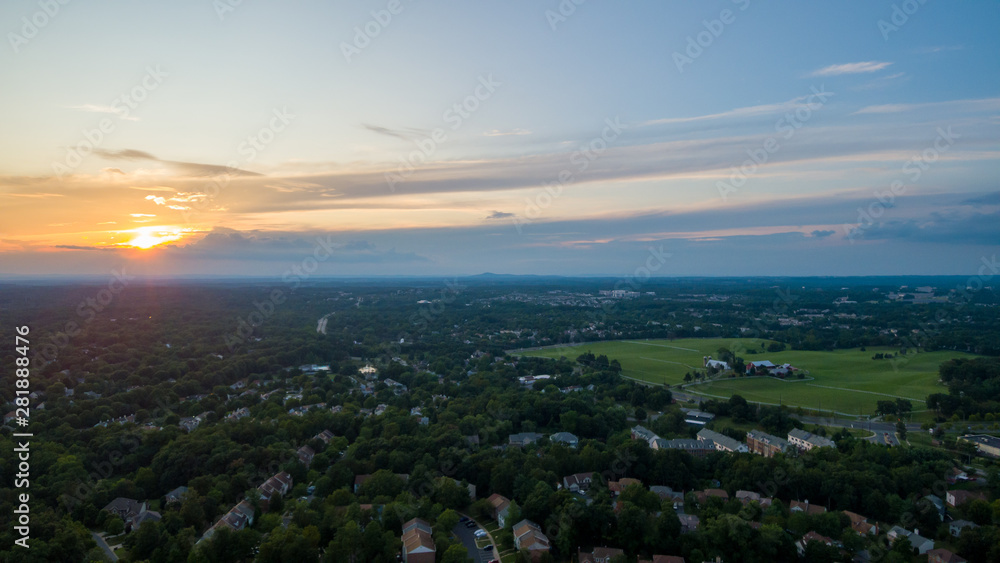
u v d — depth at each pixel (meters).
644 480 173.50
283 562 124.00
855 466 166.12
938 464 165.62
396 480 162.25
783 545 133.00
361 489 161.38
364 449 187.50
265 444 193.88
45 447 180.88
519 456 178.25
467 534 148.00
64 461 167.50
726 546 132.50
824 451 181.25
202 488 159.00
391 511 144.25
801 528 138.50
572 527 138.75
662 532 136.25
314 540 130.00
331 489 164.00
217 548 126.75
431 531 141.50
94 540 135.25
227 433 199.00
